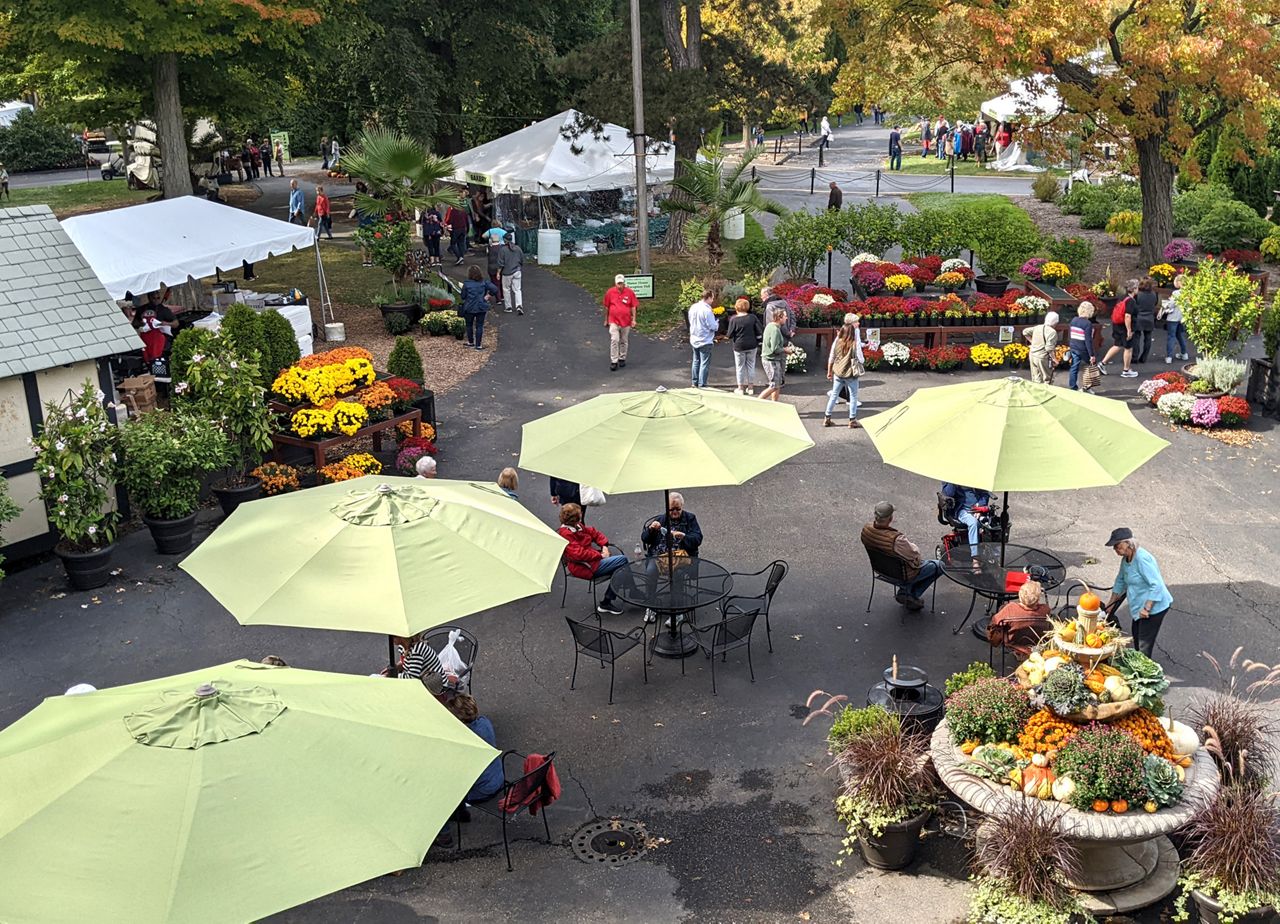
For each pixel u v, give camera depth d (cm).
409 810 563
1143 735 796
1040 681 825
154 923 474
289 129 5128
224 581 865
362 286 2845
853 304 2183
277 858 514
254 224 2194
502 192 3186
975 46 2728
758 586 1304
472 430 1847
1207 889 763
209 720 578
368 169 2542
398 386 1731
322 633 1220
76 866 498
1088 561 1339
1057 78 2678
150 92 2931
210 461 1418
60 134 5262
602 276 2981
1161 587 1056
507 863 850
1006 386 1105
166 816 523
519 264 2600
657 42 3050
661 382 2095
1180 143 2561
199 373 1509
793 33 3203
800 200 3888
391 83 3469
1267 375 1839
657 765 975
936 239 2544
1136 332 2084
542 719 1048
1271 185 3266
